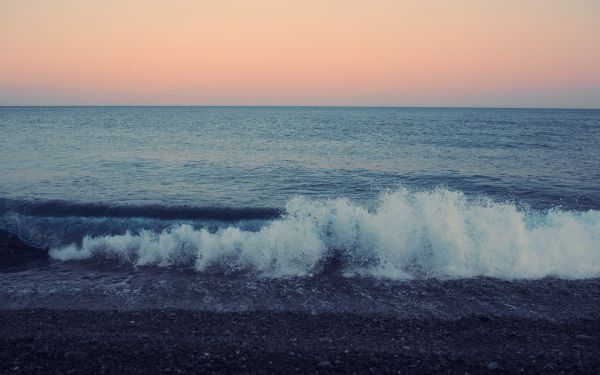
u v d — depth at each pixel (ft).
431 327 18.60
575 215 31.78
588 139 112.68
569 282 23.57
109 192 43.29
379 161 69.10
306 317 19.53
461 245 25.95
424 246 26.37
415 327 18.58
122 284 23.39
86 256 27.43
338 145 96.58
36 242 29.37
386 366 15.30
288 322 18.99
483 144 98.68
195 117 303.89
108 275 24.70
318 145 96.43
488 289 22.80
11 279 23.99
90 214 33.71
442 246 26.07
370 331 18.16
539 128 170.91
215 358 15.71
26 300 21.22
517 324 18.93
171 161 66.85
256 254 26.30
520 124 206.28
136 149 83.61
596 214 31.37
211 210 34.65
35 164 60.44
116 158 68.85
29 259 26.99
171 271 25.31
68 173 53.62
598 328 18.53
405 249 26.32
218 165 63.36
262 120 256.52
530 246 26.61
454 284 23.47
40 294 21.97
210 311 20.11
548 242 26.96
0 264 26.17
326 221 28.30
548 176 54.60
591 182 50.26
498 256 25.77
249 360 15.61
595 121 252.01
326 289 22.88
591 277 24.09
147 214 33.91
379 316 19.69
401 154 78.69
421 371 15.02
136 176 52.85
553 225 30.07
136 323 18.78
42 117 271.49
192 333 17.81
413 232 27.02
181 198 41.45
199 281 23.88
